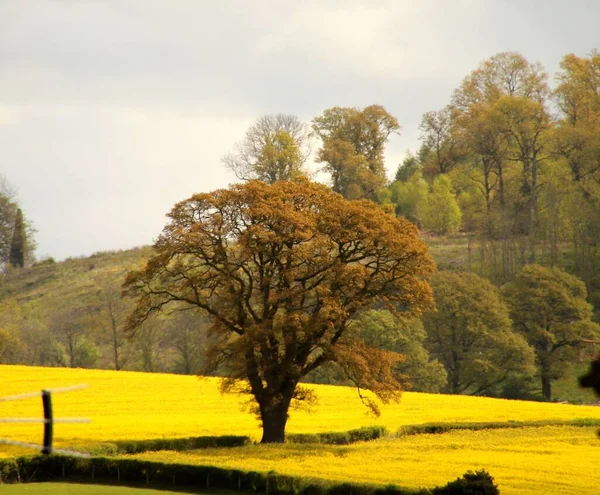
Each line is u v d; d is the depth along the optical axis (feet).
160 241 402.72
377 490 273.13
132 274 402.72
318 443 400.88
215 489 302.45
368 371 393.29
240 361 398.21
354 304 397.80
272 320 391.04
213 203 397.80
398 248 390.01
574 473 317.22
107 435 402.72
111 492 290.97
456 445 390.01
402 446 389.60
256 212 386.32
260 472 296.51
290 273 396.98
